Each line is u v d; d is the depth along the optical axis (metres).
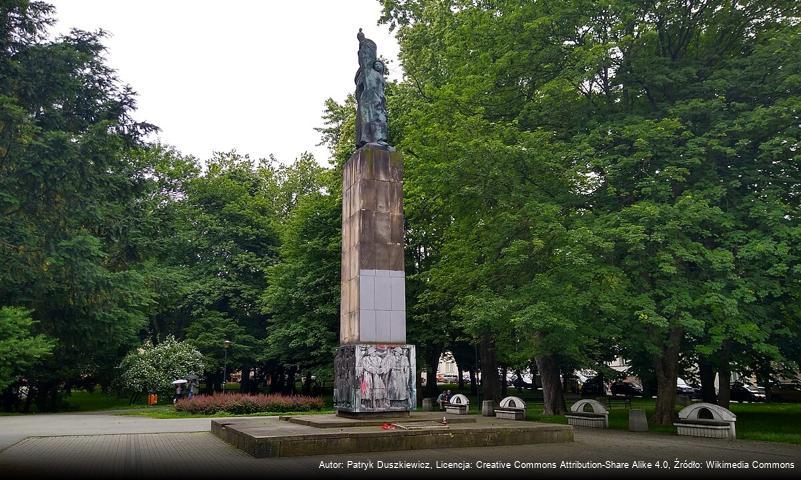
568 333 19.64
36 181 22.19
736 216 18.41
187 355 37.44
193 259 46.78
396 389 16.14
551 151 20.16
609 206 20.28
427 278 28.31
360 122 18.59
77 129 26.47
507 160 19.78
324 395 46.75
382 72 18.95
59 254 22.38
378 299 16.66
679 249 17.27
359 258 16.73
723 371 25.27
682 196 18.08
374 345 16.14
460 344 39.69
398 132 31.09
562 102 21.17
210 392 48.12
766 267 18.16
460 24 27.23
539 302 18.16
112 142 24.55
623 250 19.14
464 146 19.59
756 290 17.58
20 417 27.31
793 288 18.34
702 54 21.52
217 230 45.28
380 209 17.20
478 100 22.89
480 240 22.83
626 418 25.05
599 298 18.03
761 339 17.64
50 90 24.47
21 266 22.00
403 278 17.03
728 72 19.20
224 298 45.03
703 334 18.41
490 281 22.03
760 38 20.38
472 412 30.12
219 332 41.75
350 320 17.05
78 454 13.34
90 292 25.20
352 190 17.77
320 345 34.72
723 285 16.98
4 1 22.62
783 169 19.06
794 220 18.12
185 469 10.94
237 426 16.22
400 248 17.20
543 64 21.83
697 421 17.69
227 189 47.38
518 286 21.39
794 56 17.95
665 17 20.09
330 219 34.94
